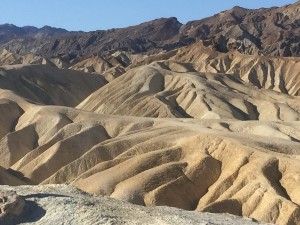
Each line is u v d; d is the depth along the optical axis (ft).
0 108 302.45
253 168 161.17
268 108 354.95
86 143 232.32
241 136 189.26
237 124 243.60
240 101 362.12
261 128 238.07
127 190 164.86
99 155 206.69
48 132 264.52
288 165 159.43
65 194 104.83
